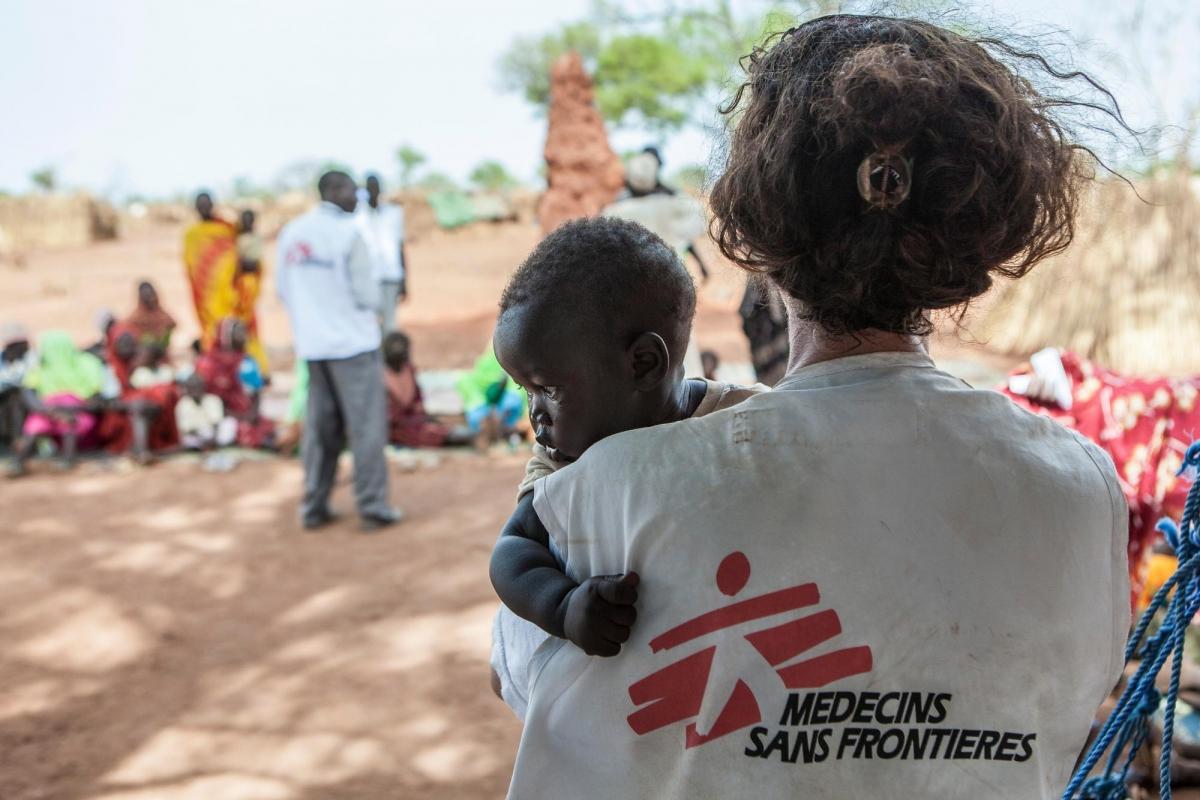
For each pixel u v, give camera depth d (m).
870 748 1.09
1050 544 1.13
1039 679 1.13
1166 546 3.78
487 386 8.45
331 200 6.27
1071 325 10.99
